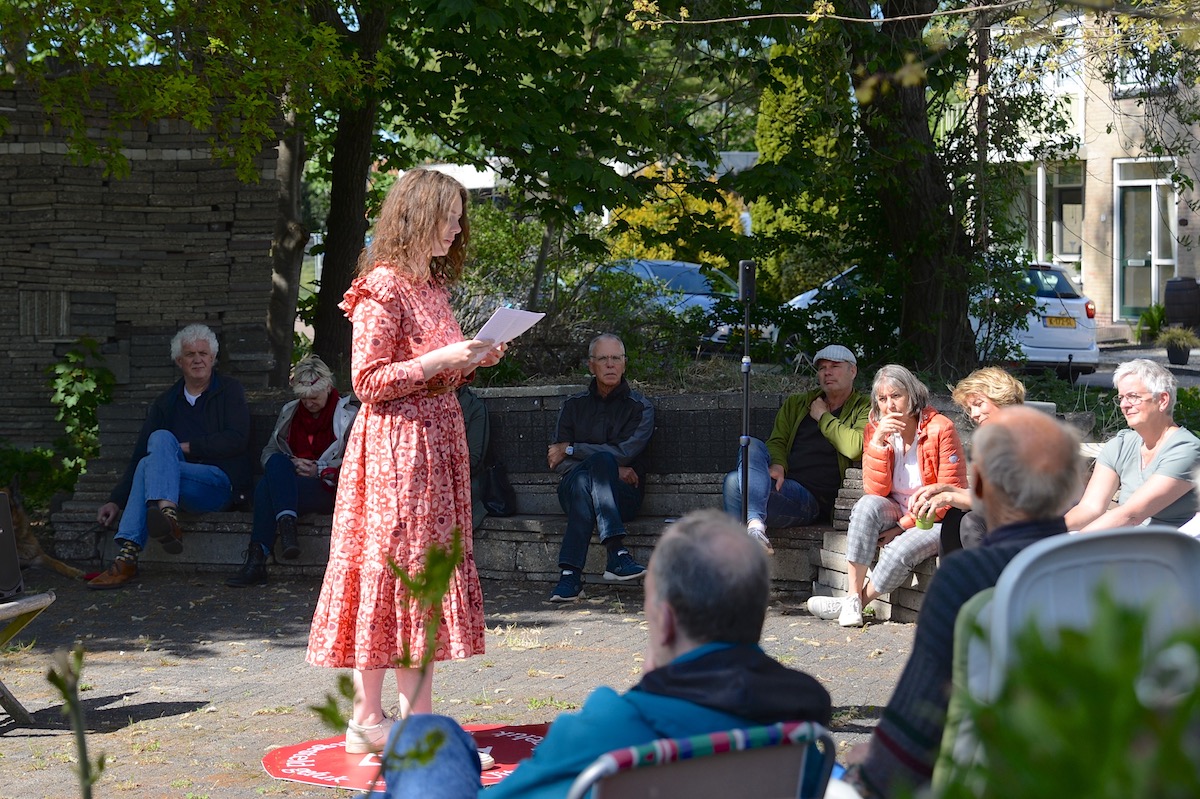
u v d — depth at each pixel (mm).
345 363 12094
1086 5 3941
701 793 2457
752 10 11086
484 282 15297
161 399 8891
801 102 12383
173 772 4676
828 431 7855
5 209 10992
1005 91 11484
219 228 11133
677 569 2621
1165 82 10539
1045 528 2732
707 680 2553
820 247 13641
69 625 7371
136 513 8430
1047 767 1002
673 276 18672
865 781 2574
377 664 4605
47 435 11125
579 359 12016
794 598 7832
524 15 10234
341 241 12594
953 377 11953
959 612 2529
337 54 9430
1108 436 8969
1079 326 17578
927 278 12375
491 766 4680
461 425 4750
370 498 4605
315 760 4758
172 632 7195
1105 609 1049
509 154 11289
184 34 9688
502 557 8570
